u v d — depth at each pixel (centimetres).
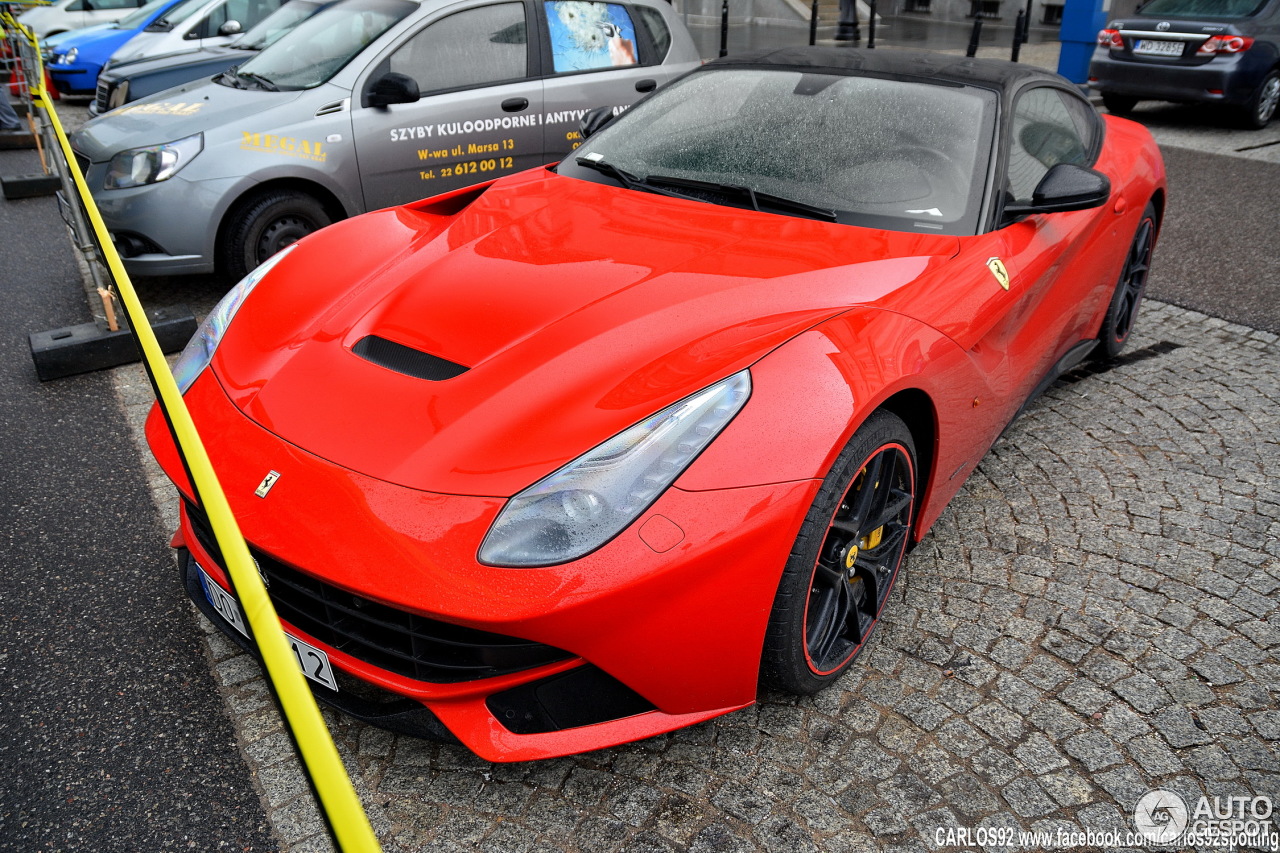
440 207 299
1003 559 281
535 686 182
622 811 193
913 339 220
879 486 225
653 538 172
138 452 338
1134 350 434
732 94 315
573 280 231
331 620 188
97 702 221
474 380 199
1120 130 416
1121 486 321
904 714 221
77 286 514
